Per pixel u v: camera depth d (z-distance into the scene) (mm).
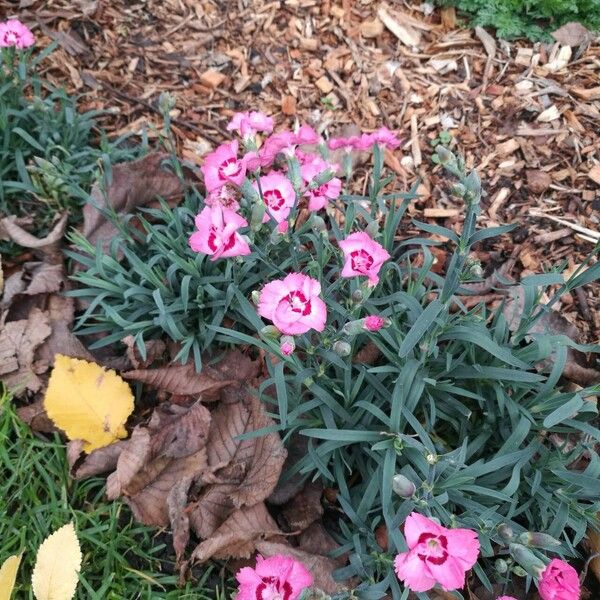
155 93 662
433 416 414
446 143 642
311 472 445
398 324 454
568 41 692
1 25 540
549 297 538
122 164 533
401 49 708
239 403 462
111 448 445
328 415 419
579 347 413
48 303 505
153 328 493
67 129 579
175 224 516
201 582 405
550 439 453
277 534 411
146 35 698
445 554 300
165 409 459
